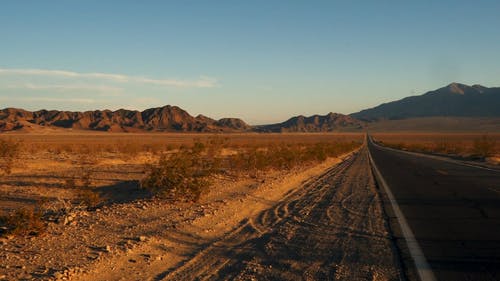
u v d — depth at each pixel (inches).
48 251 340.2
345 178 1053.8
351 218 516.1
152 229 423.2
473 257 338.3
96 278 288.0
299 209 588.1
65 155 1729.8
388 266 316.5
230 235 424.2
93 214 493.7
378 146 4362.7
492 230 440.1
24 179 897.5
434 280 283.1
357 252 358.3
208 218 486.6
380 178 1039.6
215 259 339.3
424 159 1982.0
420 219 504.1
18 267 300.2
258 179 927.7
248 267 316.8
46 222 439.2
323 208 594.6
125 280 287.4
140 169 1134.4
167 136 7317.9
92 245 360.2
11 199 656.4
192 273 303.7
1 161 1263.5
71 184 770.8
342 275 296.8
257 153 1106.1
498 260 329.4
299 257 344.2
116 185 810.8
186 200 597.9
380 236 417.1
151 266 318.3
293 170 1206.9
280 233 434.0
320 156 1641.2
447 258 335.6
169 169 613.3
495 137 6501.0
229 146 2603.3
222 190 721.6
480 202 638.5
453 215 529.7
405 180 989.8
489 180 983.0
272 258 341.4
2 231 398.3
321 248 372.8
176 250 364.8
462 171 1263.5
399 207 595.5
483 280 282.8
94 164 1296.8
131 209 527.2
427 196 709.3
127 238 386.0
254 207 596.1
